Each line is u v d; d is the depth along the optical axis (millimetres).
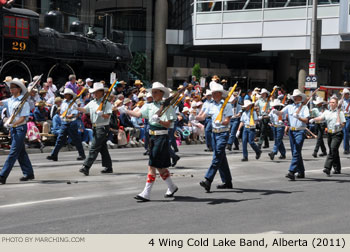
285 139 28922
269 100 19250
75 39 27234
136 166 15039
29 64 24922
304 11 41656
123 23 49938
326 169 13828
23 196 10062
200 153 19469
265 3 43125
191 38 47156
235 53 53531
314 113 14383
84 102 22125
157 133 9742
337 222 8234
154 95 9812
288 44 42375
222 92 10867
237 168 14992
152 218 8328
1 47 23266
